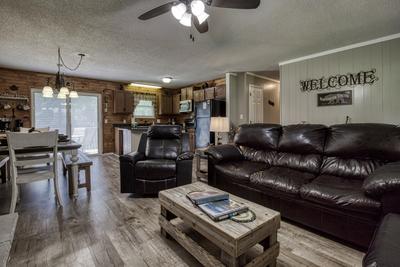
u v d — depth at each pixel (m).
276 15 2.66
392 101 3.37
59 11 2.51
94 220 2.25
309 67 4.29
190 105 7.11
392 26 2.99
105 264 1.57
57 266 1.55
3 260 1.04
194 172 4.02
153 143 3.45
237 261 1.25
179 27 2.96
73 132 6.16
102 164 5.13
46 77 5.68
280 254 1.69
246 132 3.26
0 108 5.08
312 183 2.04
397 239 1.01
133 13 2.57
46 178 2.53
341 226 1.80
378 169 1.75
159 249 1.76
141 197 2.95
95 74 5.82
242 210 1.51
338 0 2.35
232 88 5.79
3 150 2.51
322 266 1.56
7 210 2.49
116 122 6.93
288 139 2.78
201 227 1.44
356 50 3.69
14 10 2.48
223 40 3.45
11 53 3.99
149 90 7.79
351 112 3.78
